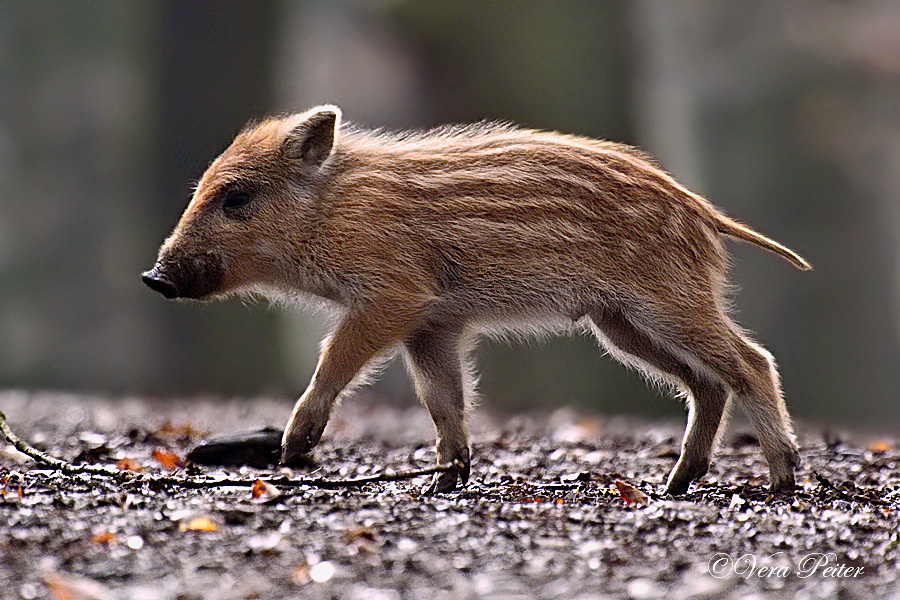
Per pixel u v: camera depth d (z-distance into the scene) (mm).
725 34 42531
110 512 8617
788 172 40719
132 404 19188
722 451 13148
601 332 11289
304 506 8922
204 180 11266
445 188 10945
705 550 7980
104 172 40438
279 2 28984
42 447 12445
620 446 13570
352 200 10945
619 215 10820
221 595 7016
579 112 27172
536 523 8555
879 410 38719
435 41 27531
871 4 42875
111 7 41000
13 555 7664
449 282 10961
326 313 11672
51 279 39750
